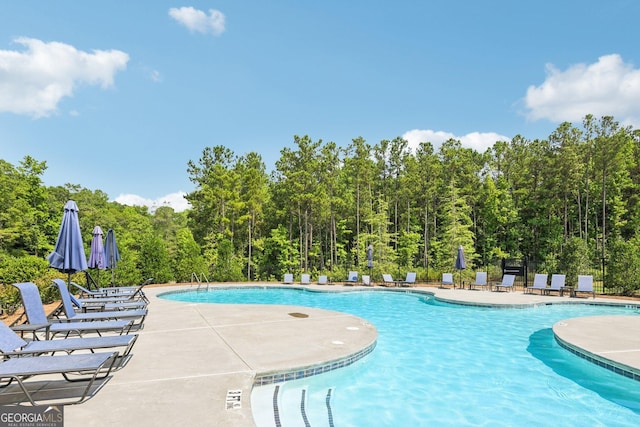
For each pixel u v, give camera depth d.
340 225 38.84
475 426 4.61
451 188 33.62
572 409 5.13
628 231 36.38
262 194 36.56
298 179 34.16
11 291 11.02
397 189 39.78
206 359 5.88
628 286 15.91
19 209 31.50
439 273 23.39
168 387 4.62
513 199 39.16
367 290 19.52
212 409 3.96
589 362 6.71
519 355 7.80
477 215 39.91
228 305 12.03
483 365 7.09
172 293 17.92
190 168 39.62
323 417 4.77
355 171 35.44
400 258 36.12
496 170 42.19
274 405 4.88
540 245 36.75
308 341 7.14
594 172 33.31
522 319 11.94
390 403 5.27
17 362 4.08
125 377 4.99
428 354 7.84
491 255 36.56
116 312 7.92
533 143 37.88
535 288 17.03
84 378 4.90
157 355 6.11
